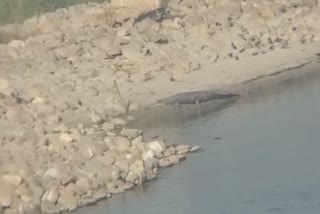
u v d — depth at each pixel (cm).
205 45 14638
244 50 14588
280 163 9775
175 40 14762
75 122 11319
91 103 12325
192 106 12375
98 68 13750
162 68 13862
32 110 11306
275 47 14762
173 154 10112
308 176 9388
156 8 15750
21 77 13425
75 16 16388
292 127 10962
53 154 9556
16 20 16612
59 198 8912
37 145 9738
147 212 8762
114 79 13425
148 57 14100
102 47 14425
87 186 9112
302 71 13612
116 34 14950
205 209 8762
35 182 9012
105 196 9100
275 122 11238
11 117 10838
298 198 8881
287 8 16400
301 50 14575
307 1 16650
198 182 9362
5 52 14688
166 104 12406
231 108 12112
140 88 13100
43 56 14388
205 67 13950
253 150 10225
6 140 9844
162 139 10712
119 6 15988
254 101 12331
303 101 12081
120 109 12100
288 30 15438
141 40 14600
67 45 14725
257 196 8956
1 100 11556
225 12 15975
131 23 15388
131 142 10044
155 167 9706
